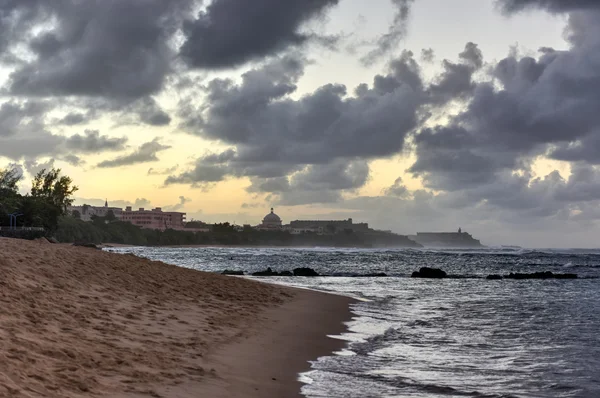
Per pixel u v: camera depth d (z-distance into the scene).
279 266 77.50
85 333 11.76
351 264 86.81
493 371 12.58
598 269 76.69
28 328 10.82
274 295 26.44
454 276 56.50
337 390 10.53
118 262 24.80
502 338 17.22
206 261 91.81
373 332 18.00
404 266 82.44
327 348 14.81
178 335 13.71
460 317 22.41
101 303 15.62
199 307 19.05
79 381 8.27
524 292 36.62
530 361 13.73
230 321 17.23
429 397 10.34
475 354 14.60
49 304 13.58
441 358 14.02
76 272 19.09
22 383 7.46
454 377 11.97
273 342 14.82
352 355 14.07
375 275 56.97
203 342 13.30
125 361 10.05
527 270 74.19
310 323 19.02
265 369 11.66
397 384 11.22
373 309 24.50
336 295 29.73
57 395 7.42
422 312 24.00
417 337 17.23
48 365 8.79
